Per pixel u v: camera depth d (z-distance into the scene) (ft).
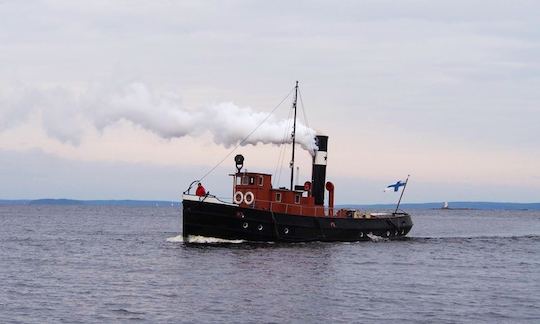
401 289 159.74
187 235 232.53
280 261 199.52
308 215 240.12
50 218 650.02
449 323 125.29
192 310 131.95
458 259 230.48
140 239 308.60
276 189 237.04
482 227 570.87
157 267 190.80
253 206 232.12
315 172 255.91
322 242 245.86
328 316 128.67
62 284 162.50
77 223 522.88
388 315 130.52
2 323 121.29
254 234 230.89
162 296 145.79
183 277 171.32
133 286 158.71
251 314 129.08
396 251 242.78
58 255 230.27
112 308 133.69
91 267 194.18
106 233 368.27
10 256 227.61
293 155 246.47
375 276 179.11
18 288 156.76
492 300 147.95
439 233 442.50
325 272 182.29
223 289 154.40
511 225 635.25
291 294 149.38
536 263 223.51
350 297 147.43
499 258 239.30
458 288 163.73
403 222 292.81
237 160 233.55
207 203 227.81
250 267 187.21
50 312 130.21
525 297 152.05
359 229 261.44
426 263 213.66
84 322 122.31
